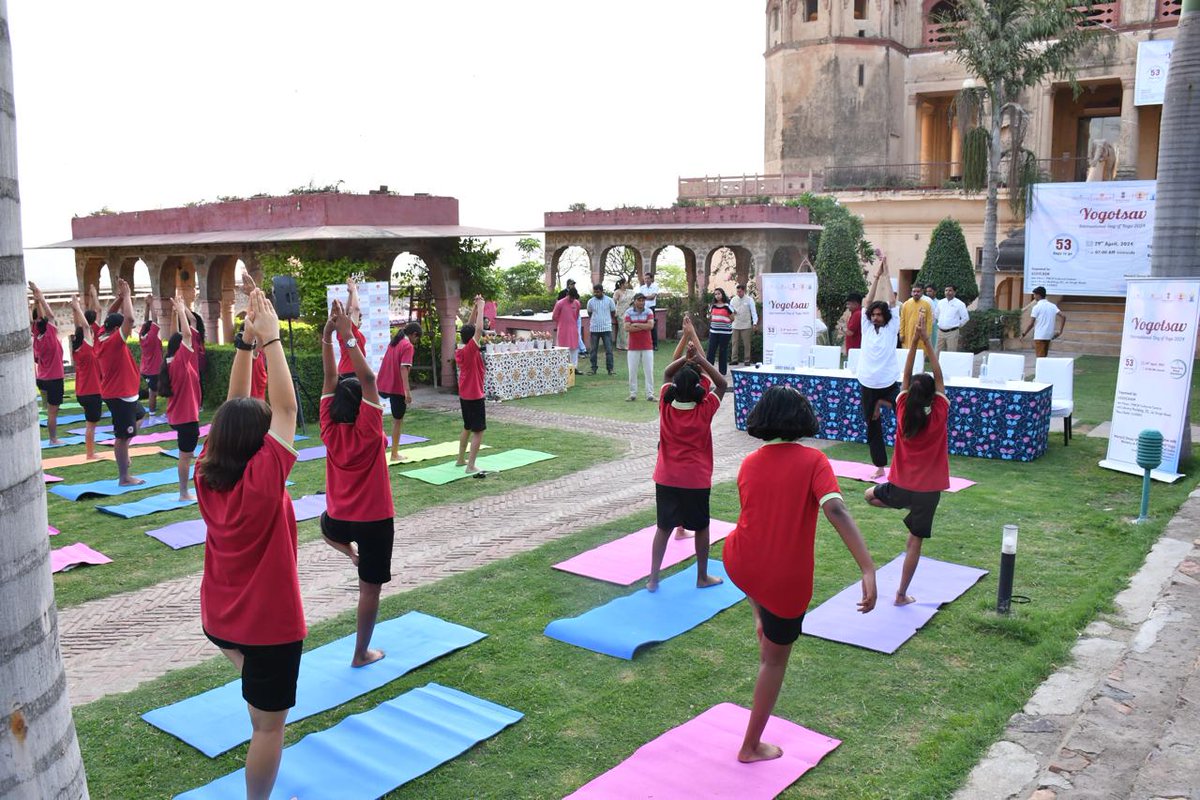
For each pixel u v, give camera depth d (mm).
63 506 9672
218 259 17859
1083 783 3906
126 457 10344
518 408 15359
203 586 3748
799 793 4133
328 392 5391
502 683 5324
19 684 1743
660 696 5137
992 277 23594
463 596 6746
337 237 14398
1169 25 28156
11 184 1756
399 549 7973
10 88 1767
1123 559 7062
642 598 6520
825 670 5375
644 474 10586
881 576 6863
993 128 23203
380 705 5012
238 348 3928
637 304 15625
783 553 4062
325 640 5996
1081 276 21234
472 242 17172
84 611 6746
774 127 35625
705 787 4160
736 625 6090
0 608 1704
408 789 4242
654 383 18000
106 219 20375
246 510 3510
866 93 33781
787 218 25938
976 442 10914
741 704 5016
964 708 4895
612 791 4145
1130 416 10008
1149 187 20141
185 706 5102
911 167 34625
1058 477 9836
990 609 6180
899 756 4426
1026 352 21469
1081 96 32188
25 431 1777
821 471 4039
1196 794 3650
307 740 4645
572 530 8414
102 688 5461
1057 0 22375
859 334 13039
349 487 5348
